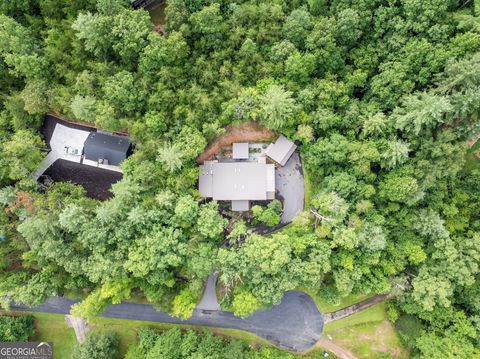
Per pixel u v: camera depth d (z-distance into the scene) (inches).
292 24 2226.9
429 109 2027.6
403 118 2108.8
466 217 2413.9
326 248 2201.0
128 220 2171.5
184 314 2253.9
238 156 2479.1
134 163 2262.6
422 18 2121.1
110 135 2490.2
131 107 2269.9
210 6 2190.0
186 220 2201.0
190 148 2242.9
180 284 2410.2
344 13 2180.1
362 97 2449.6
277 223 2420.0
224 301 2324.1
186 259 2229.3
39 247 2185.0
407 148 2143.2
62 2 2271.2
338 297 2322.8
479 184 2356.1
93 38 2193.7
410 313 2448.3
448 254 2225.6
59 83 2381.9
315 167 2399.1
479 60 2005.4
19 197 2240.4
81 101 2191.2
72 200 2267.5
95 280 2145.7
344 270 2250.2
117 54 2336.4
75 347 2396.7
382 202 2367.1
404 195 2180.1
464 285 2374.5
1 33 2155.5
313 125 2338.8
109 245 2220.7
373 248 2202.3
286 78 2329.0
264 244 2121.1
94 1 2271.2
